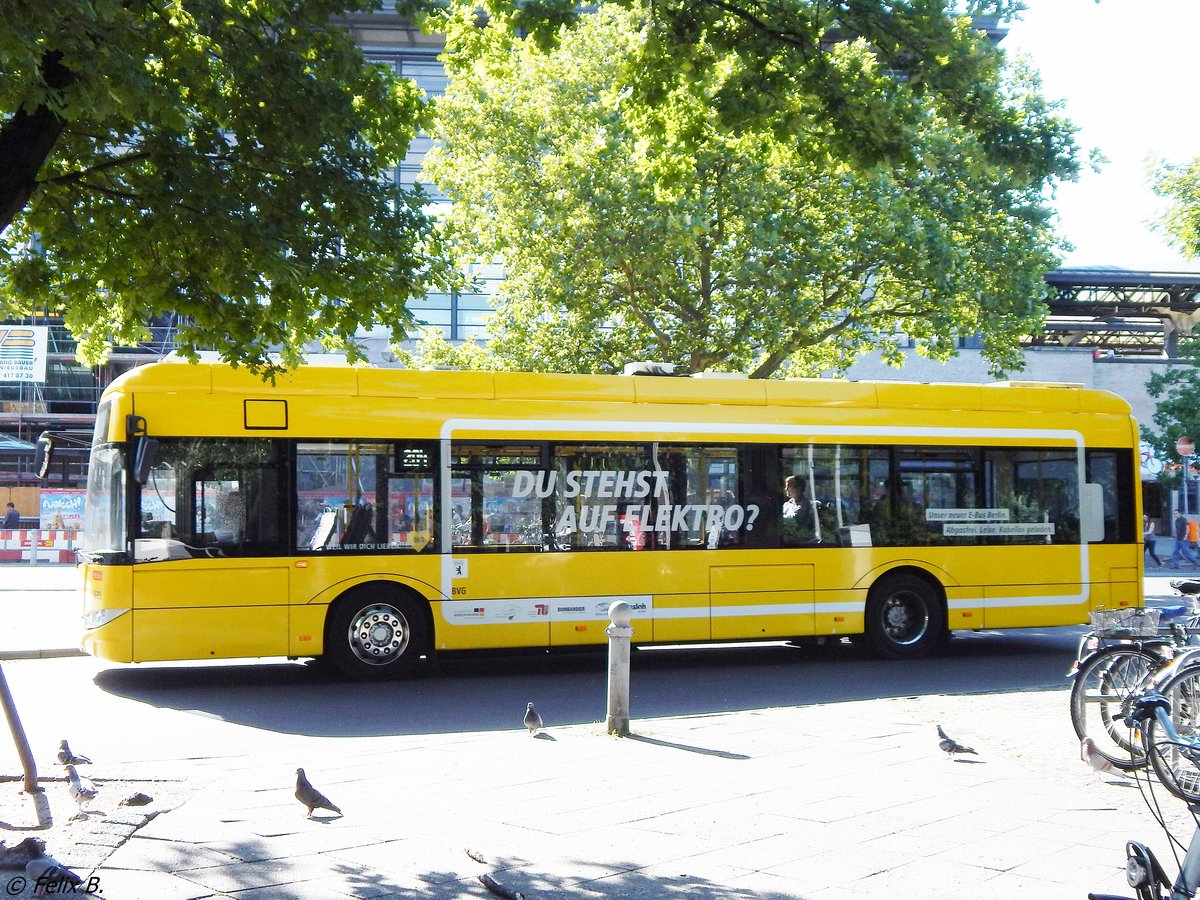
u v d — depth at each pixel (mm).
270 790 7613
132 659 12828
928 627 15953
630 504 14766
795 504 15445
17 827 6625
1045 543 16484
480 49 11023
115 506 12992
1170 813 7000
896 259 24609
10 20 6625
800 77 9406
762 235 23719
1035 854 6137
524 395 14516
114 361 48156
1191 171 22000
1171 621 8852
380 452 13891
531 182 24656
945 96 9547
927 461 16078
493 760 8648
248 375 13562
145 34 8375
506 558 14172
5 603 23562
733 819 6887
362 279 9156
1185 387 37500
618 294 25344
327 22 9469
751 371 26109
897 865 5953
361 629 13742
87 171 8711
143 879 5668
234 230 8438
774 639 15297
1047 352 43625
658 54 9922
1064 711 10805
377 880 5680
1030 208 25875
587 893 5512
